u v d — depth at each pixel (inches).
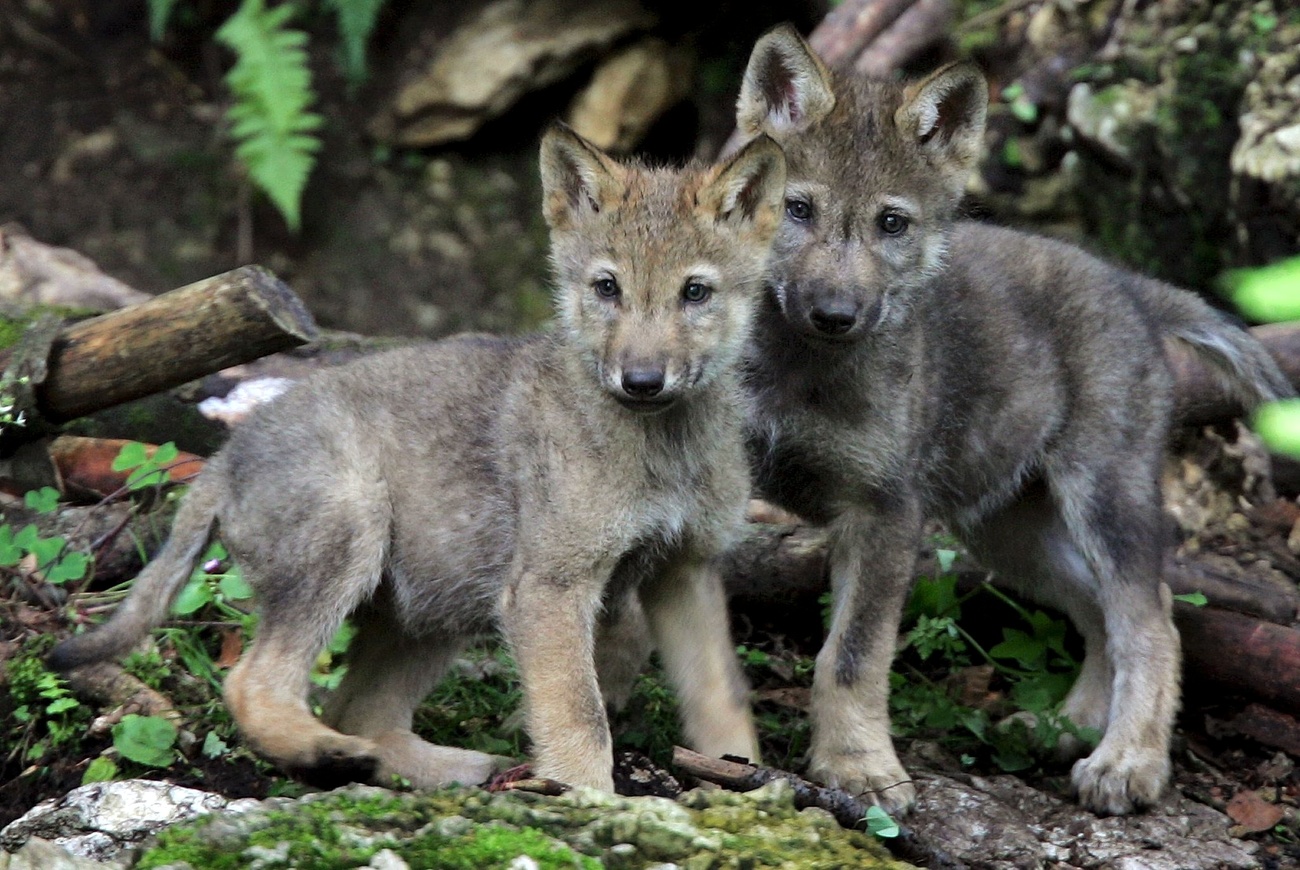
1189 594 377.7
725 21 650.8
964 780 337.7
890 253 346.0
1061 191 541.6
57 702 312.2
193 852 241.8
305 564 292.8
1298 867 316.5
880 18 567.2
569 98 650.2
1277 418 210.7
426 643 319.9
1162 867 303.9
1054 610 404.5
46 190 612.1
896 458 340.8
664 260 294.2
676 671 309.3
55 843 258.5
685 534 301.6
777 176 305.3
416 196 641.6
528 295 635.5
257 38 541.6
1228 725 370.6
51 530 366.3
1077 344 378.6
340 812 255.0
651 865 250.5
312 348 419.8
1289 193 473.7
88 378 367.6
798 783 281.6
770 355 342.0
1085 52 544.1
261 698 286.2
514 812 259.4
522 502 296.8
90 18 641.6
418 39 645.9
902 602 339.9
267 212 629.6
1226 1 520.4
